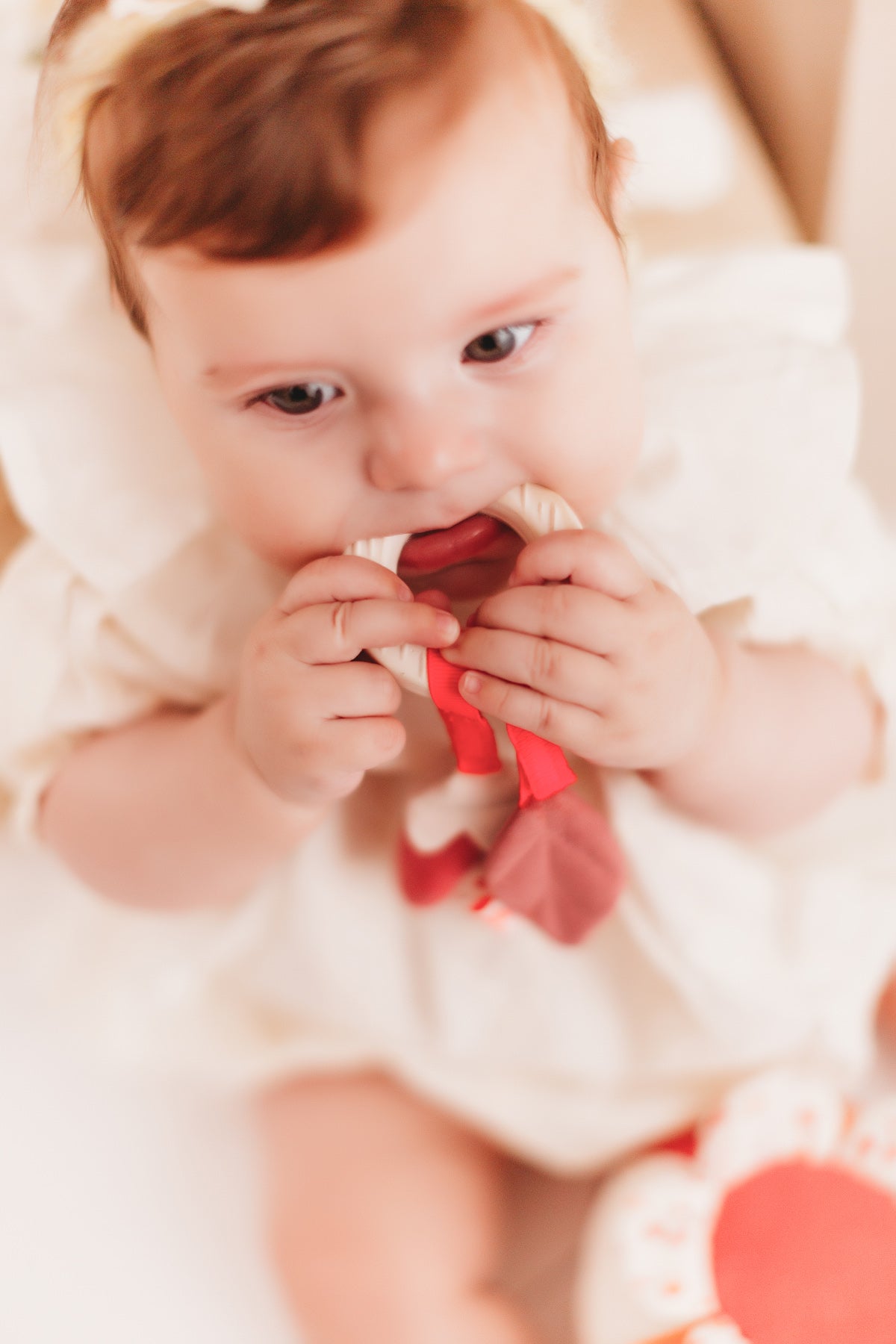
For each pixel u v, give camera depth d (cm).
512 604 47
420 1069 61
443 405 45
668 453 53
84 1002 62
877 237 63
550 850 52
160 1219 63
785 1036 60
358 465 46
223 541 55
